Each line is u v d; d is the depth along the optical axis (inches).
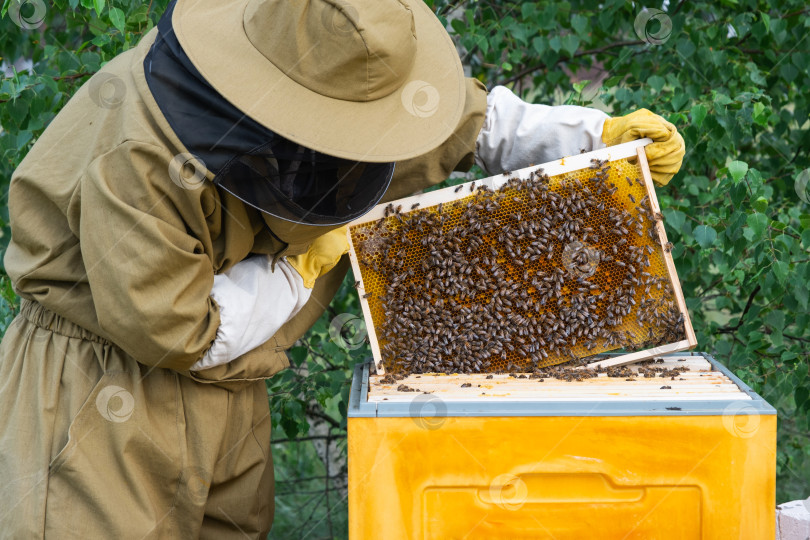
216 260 63.4
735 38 112.5
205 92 55.8
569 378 67.7
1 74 94.0
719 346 99.7
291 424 101.2
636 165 69.1
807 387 97.8
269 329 66.1
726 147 97.2
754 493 58.1
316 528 118.3
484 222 69.2
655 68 114.2
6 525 61.3
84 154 60.7
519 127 74.9
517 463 59.1
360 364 76.9
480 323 70.3
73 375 63.5
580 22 106.4
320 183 56.7
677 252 97.7
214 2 62.0
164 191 57.4
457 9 113.1
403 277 70.3
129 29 89.2
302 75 54.5
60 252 62.9
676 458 58.4
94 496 61.4
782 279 84.4
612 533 60.2
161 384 64.9
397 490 59.4
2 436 63.7
